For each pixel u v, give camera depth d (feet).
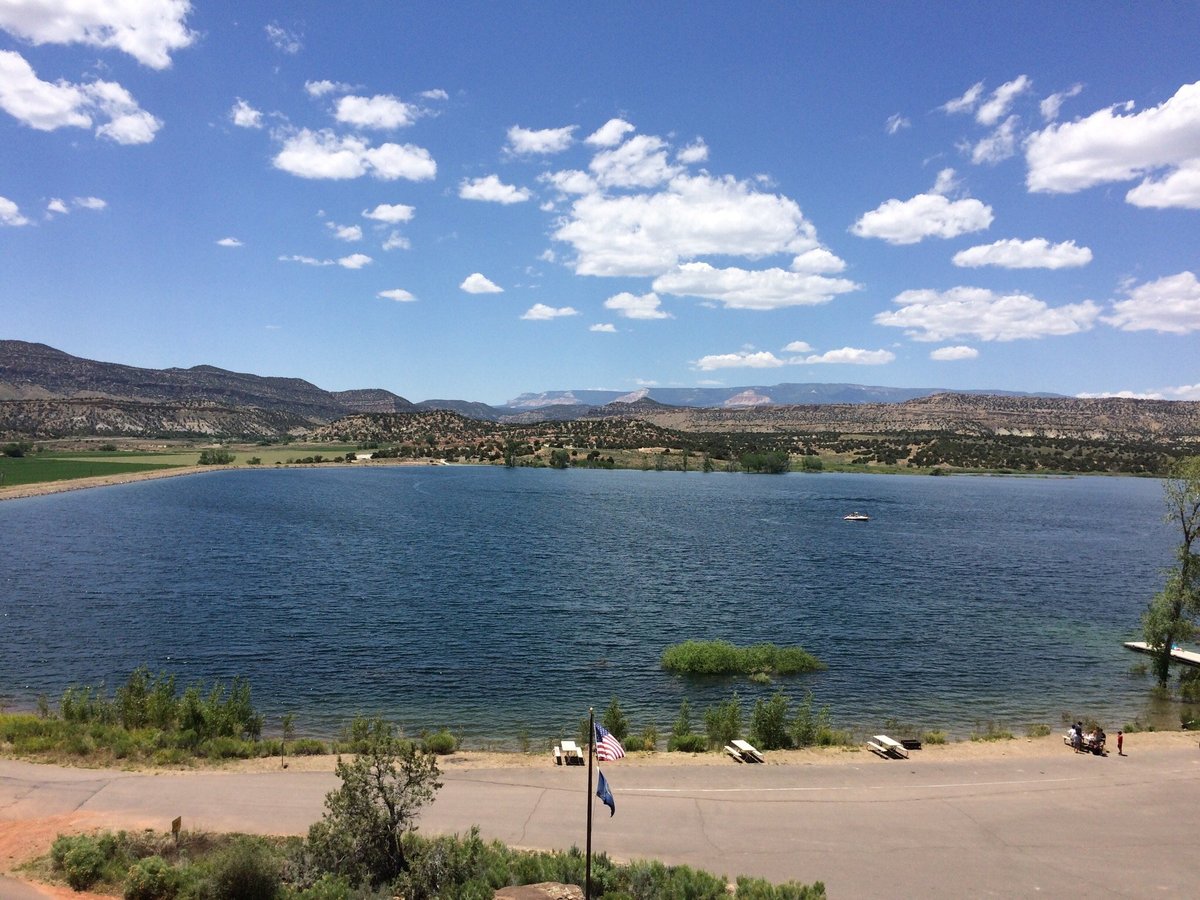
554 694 156.04
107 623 202.28
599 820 87.81
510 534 392.88
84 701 125.08
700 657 174.60
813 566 315.58
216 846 76.54
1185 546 168.14
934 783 102.47
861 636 207.82
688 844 82.74
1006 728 139.95
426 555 324.39
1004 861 81.15
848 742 124.06
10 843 76.54
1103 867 80.33
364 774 75.41
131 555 303.68
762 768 106.83
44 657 171.94
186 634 194.08
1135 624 226.79
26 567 274.77
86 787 91.81
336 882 66.59
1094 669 180.86
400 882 67.56
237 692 130.62
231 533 370.53
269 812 86.38
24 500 492.95
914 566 320.70
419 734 131.44
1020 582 290.35
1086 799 98.02
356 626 206.49
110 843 74.28
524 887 67.67
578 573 291.17
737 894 68.74
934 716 146.72
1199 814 94.07
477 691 156.76
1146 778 105.91
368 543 353.31
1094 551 368.89
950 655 190.70
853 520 472.85
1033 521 488.85
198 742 111.04
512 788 96.78
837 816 91.04
